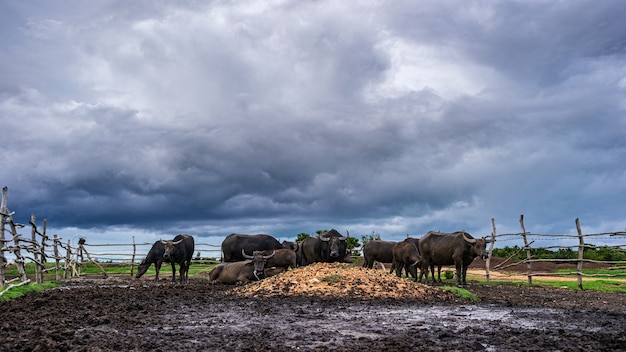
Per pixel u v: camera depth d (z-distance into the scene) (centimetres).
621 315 1194
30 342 798
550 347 820
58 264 2330
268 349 790
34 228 1941
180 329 962
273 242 2569
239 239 2520
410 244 2242
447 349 797
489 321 1082
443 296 1509
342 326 1008
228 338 877
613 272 2691
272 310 1223
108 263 3400
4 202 1588
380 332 940
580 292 1845
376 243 2489
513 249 3403
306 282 1597
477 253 1986
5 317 1069
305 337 891
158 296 1498
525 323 1068
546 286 2106
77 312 1144
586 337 898
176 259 2325
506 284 2211
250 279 2055
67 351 766
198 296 1519
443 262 2144
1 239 1529
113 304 1293
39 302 1290
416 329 973
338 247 2277
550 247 2167
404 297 1478
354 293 1493
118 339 855
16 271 2811
